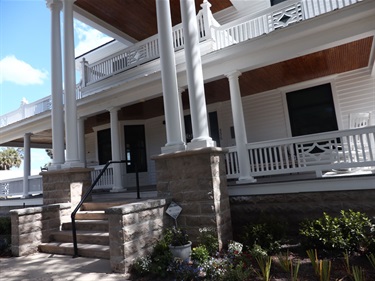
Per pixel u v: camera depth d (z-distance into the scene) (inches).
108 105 327.9
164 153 190.5
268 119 334.0
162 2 203.0
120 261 141.6
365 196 170.2
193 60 191.6
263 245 156.9
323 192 181.8
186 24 195.0
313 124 308.5
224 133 362.3
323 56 239.0
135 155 431.2
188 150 175.6
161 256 141.6
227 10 377.4
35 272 150.3
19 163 1327.5
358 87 283.7
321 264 113.0
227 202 189.6
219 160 186.5
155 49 320.5
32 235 200.2
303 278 119.4
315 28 198.4
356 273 104.4
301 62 249.0
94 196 292.0
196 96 188.5
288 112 322.7
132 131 437.7
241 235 185.5
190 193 177.5
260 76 278.4
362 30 189.9
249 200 202.5
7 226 255.0
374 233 140.5
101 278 135.2
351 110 287.0
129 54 340.8
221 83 287.4
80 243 191.5
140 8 356.5
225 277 119.6
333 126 297.1
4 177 866.8
